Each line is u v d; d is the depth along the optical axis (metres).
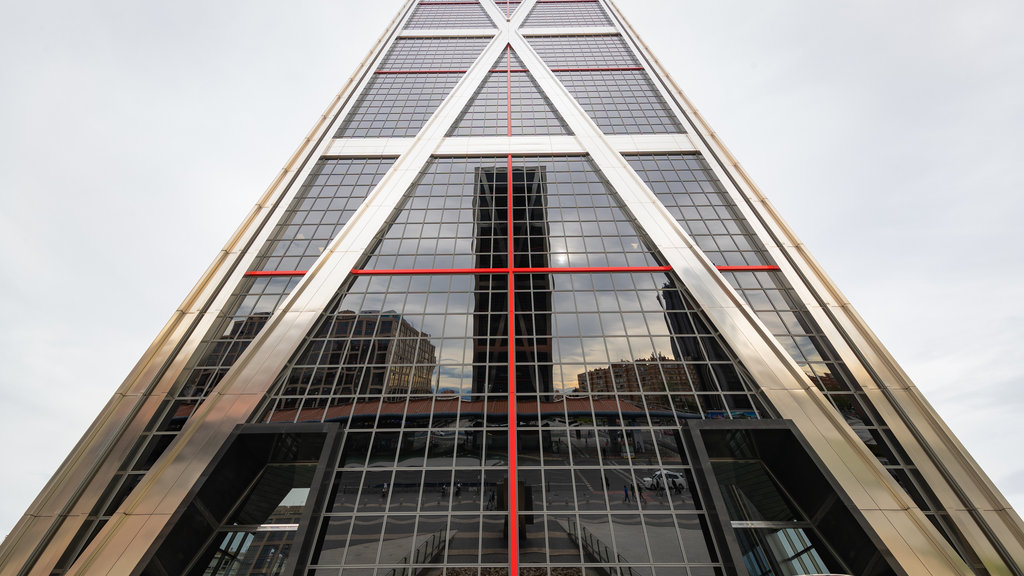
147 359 16.11
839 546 12.41
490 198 23.47
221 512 13.41
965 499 12.70
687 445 14.11
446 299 18.48
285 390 15.66
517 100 32.41
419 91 33.84
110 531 11.84
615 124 29.12
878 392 15.30
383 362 16.45
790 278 19.11
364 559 12.18
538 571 11.87
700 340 17.00
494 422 14.88
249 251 20.64
